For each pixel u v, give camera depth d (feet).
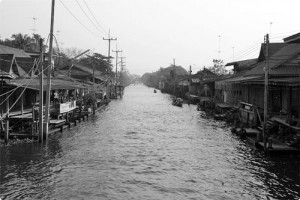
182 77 388.98
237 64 185.47
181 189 53.57
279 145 74.69
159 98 322.34
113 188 53.57
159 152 79.20
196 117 156.15
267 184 55.52
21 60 122.83
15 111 102.83
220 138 97.60
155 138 98.58
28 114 96.68
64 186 53.93
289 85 75.00
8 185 53.88
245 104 117.29
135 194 51.19
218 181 57.36
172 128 119.55
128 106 221.46
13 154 72.95
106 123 131.44
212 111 170.19
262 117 101.86
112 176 59.62
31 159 69.51
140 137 100.07
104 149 81.51
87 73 226.17
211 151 79.87
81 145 85.25
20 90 114.21
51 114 104.78
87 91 208.95
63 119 110.93
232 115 131.64
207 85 233.55
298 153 71.36
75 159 70.69
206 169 64.54
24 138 85.46
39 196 49.70
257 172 61.87
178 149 82.69
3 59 100.01
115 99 296.92
